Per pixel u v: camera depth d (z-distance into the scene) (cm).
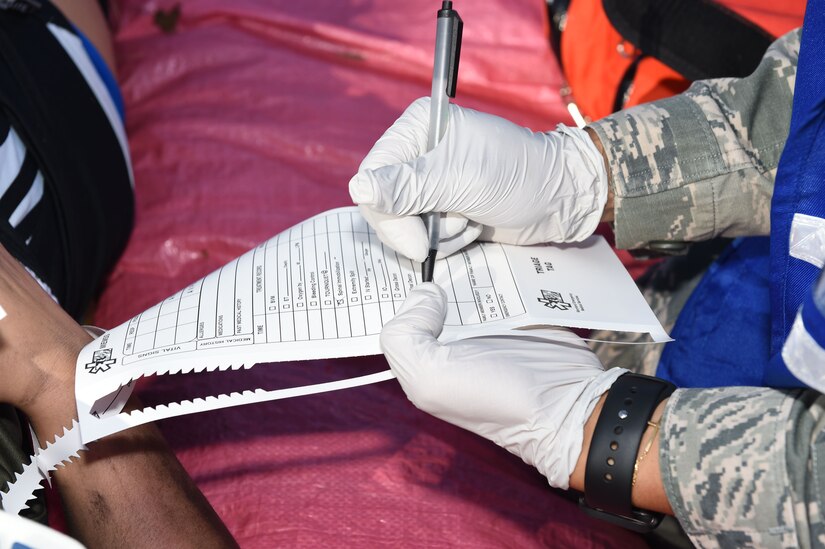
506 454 92
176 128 132
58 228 92
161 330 68
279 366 97
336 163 131
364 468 86
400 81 148
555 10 135
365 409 93
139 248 115
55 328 69
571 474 67
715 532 61
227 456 86
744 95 82
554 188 79
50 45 99
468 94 148
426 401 68
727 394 64
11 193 85
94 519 67
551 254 82
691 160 81
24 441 74
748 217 83
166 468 70
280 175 126
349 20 156
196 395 92
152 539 66
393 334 67
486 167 73
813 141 66
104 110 106
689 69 116
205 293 72
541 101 147
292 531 80
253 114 136
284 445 88
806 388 61
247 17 152
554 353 73
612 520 68
